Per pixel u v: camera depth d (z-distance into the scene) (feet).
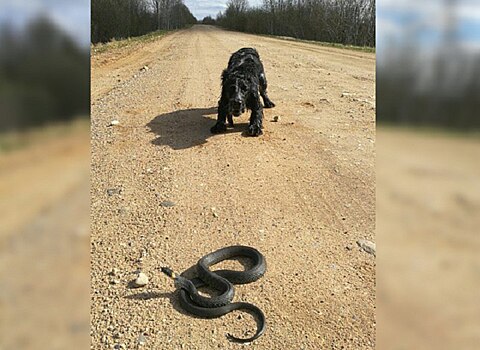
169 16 274.57
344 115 29.17
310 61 59.62
